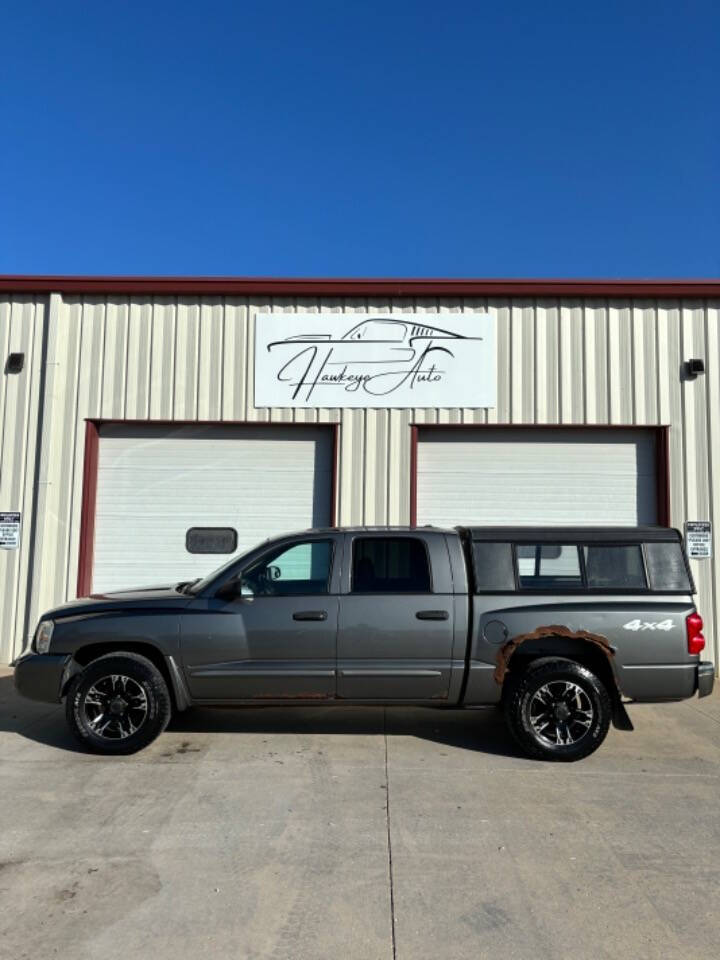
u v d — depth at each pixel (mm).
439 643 6371
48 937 3506
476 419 10805
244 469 11039
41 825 4797
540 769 6031
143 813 5000
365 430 10844
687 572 6508
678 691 6246
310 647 6355
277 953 3404
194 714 7504
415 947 3463
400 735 6938
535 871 4227
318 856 4387
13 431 10859
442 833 4734
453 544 6594
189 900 3863
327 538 6648
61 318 11031
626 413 10750
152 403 10914
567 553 6551
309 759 6180
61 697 6387
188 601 6500
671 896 3955
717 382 10742
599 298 10906
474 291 10836
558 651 6391
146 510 10992
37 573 10539
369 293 10906
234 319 11023
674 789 5602
